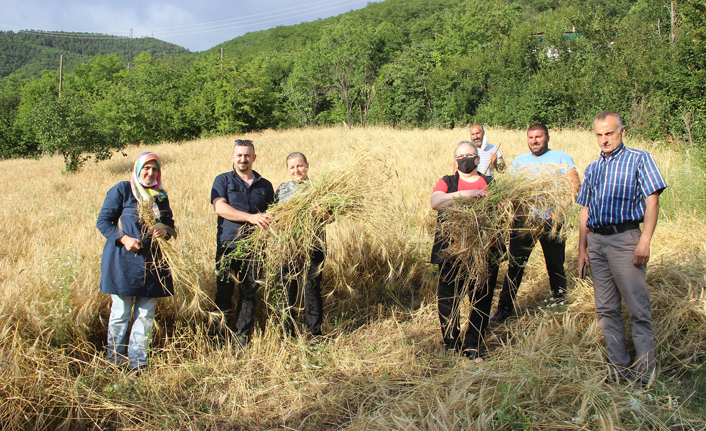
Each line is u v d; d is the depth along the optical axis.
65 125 14.60
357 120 46.06
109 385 2.98
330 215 3.48
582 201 3.01
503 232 3.08
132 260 3.14
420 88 41.91
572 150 11.28
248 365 3.30
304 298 3.70
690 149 9.34
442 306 3.30
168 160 15.85
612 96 21.42
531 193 3.13
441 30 58.34
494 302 4.30
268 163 13.20
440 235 3.24
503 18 45.50
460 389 2.66
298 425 2.74
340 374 3.24
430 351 3.46
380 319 4.06
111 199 3.21
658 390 2.69
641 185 2.66
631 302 2.76
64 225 6.38
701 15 15.23
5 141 40.28
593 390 2.54
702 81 14.49
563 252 3.89
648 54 20.33
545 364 2.91
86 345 3.24
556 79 27.58
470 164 3.19
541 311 3.77
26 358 2.88
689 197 6.14
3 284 3.57
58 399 2.73
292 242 3.38
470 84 37.16
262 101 41.34
